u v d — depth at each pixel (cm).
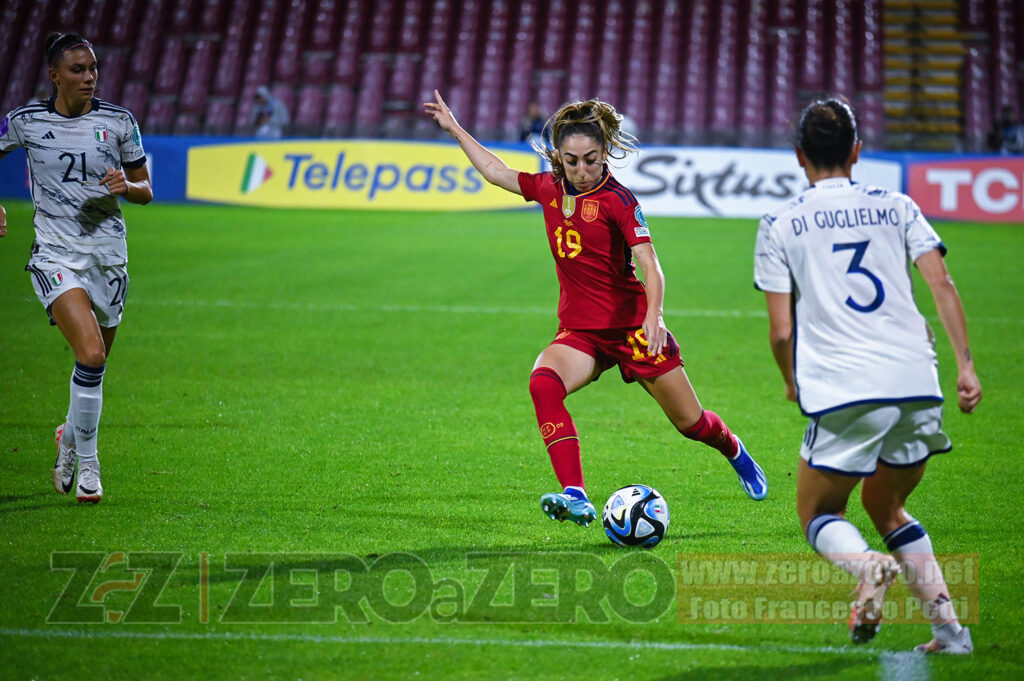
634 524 1187
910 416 890
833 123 905
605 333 1215
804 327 913
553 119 1165
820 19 7412
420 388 2062
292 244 4281
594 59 7488
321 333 2616
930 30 7512
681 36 7469
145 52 7331
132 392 1972
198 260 3800
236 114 7156
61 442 1327
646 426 1806
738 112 7112
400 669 884
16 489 1384
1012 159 5319
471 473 1496
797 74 7219
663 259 4031
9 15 7319
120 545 1170
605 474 1509
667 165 5531
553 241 1206
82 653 905
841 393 879
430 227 4944
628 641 945
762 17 7425
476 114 7200
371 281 3425
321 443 1647
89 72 1325
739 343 2584
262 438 1670
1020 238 4741
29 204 5353
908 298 898
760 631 971
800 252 902
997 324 2842
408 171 5688
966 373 871
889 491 931
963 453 1636
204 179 5712
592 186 1166
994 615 1005
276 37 7444
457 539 1212
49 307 1328
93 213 1363
